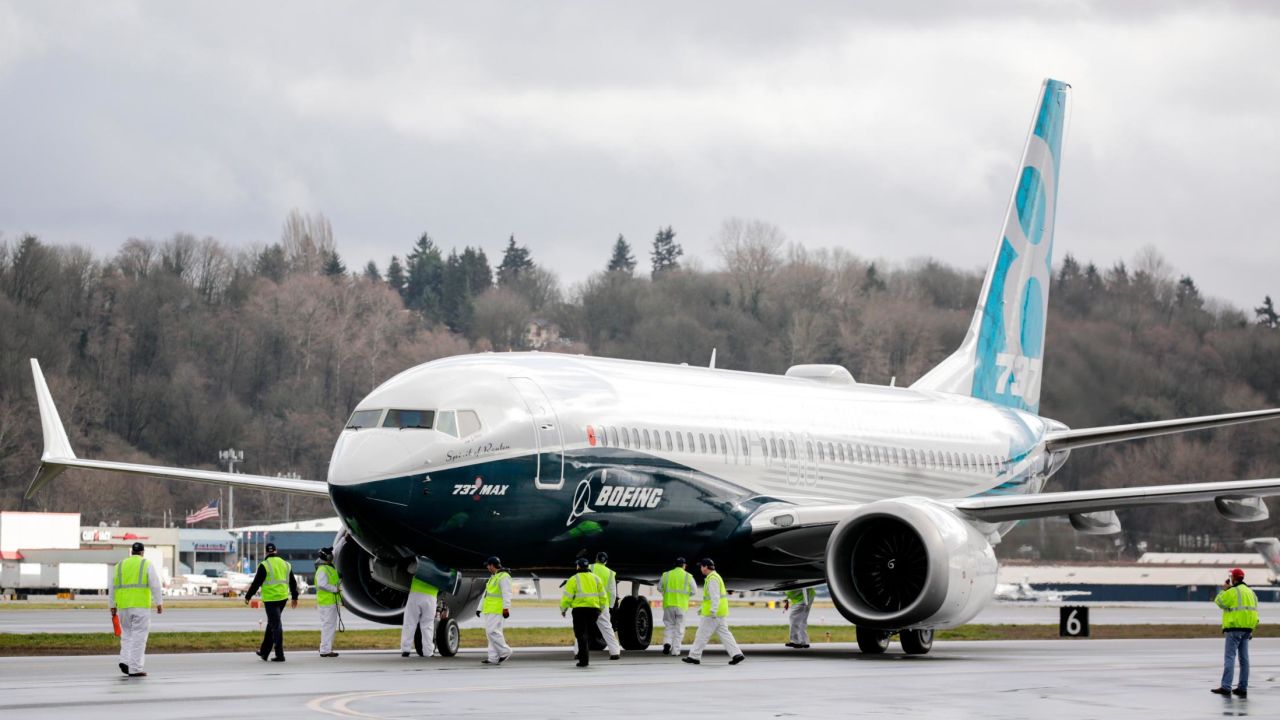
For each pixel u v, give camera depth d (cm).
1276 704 4419
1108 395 16675
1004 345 9525
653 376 6906
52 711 3888
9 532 18900
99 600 16662
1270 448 18375
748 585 7375
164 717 3741
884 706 4162
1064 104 9900
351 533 5884
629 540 6506
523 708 4003
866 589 6525
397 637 7825
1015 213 9631
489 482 5903
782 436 7281
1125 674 5450
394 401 5956
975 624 10556
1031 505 6525
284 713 3841
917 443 8212
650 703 4162
